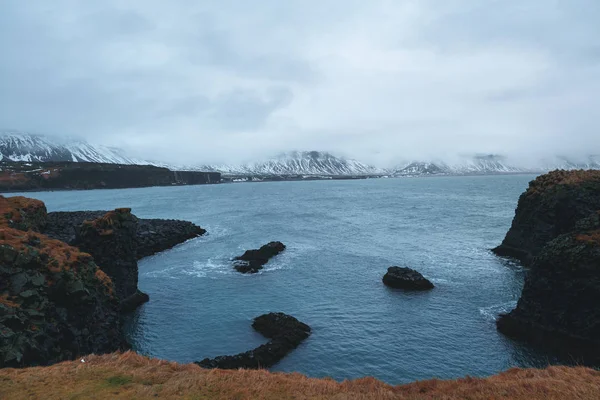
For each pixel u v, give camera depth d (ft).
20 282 94.12
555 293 139.54
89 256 121.08
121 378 64.08
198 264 239.91
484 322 147.23
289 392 61.62
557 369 69.46
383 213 465.06
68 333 98.89
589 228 150.20
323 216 445.37
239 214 485.15
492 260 237.04
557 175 239.91
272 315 146.51
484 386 62.28
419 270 214.07
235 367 112.78
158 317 156.97
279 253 258.57
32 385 60.75
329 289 185.57
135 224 187.11
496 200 608.19
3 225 133.59
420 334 136.77
